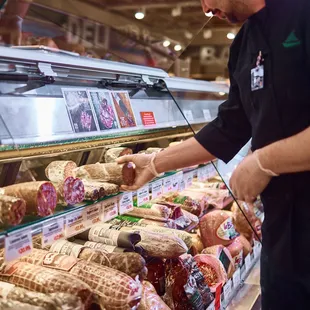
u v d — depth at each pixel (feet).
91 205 4.42
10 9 5.65
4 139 3.59
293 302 4.87
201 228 7.00
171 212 6.36
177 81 6.64
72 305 3.47
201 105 6.95
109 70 5.04
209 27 13.10
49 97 4.24
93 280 4.09
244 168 4.19
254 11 4.40
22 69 4.05
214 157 5.45
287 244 4.48
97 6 6.88
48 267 4.16
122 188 4.92
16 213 3.40
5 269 4.00
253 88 4.54
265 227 4.75
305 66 4.14
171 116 6.12
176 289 5.45
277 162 3.90
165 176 5.94
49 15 6.70
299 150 3.74
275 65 4.29
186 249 5.46
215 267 6.34
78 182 4.27
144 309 4.61
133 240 4.85
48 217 3.85
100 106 4.85
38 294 3.58
